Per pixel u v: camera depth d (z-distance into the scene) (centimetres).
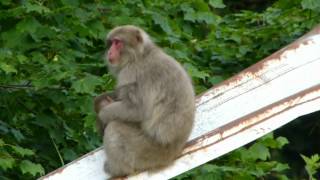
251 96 1430
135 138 1436
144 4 2186
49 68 1823
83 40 1977
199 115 1448
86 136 1959
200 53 2286
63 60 1869
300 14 2291
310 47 1434
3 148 1709
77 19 1925
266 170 1894
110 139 1436
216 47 2264
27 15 1875
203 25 2347
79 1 1997
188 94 1426
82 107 1836
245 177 1814
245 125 1408
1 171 1823
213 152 1404
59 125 1925
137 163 1430
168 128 1411
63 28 1925
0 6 1945
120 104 1462
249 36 2308
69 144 1956
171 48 2122
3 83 1895
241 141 1405
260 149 1881
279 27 2270
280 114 1415
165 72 1445
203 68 2142
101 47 2062
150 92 1441
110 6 2044
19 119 1925
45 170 1892
